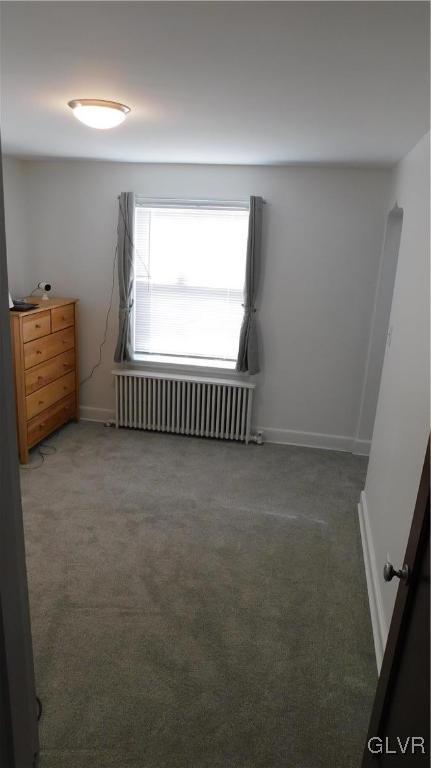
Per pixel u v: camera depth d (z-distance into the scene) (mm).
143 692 1934
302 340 4281
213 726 1812
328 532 3125
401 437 2271
